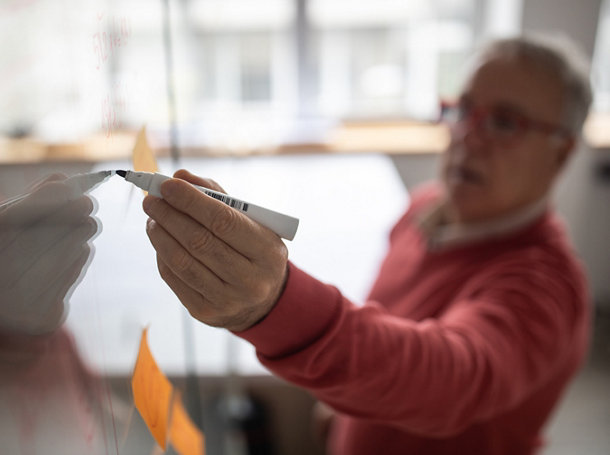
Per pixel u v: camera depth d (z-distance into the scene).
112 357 0.33
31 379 0.22
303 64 2.25
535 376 0.63
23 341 0.21
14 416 0.20
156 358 0.44
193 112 1.43
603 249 2.33
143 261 0.41
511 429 0.76
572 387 1.96
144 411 0.36
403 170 2.15
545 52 0.79
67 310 0.25
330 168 1.99
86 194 0.28
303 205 1.69
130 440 0.38
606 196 2.24
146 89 0.44
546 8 2.02
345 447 0.90
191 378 0.62
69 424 0.25
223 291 0.32
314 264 1.33
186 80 1.21
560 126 0.78
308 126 2.24
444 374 0.50
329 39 2.22
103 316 0.31
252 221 0.32
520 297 0.64
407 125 2.34
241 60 2.23
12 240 0.21
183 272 0.31
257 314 0.39
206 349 0.91
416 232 0.97
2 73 0.21
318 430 1.18
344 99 2.33
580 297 0.70
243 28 2.19
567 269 0.71
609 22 2.10
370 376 0.44
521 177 0.79
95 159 0.31
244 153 1.65
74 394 0.26
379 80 2.29
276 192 1.78
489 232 0.78
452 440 0.76
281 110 2.31
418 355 0.48
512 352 0.59
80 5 0.29
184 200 0.29
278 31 2.20
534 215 0.79
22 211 0.22
